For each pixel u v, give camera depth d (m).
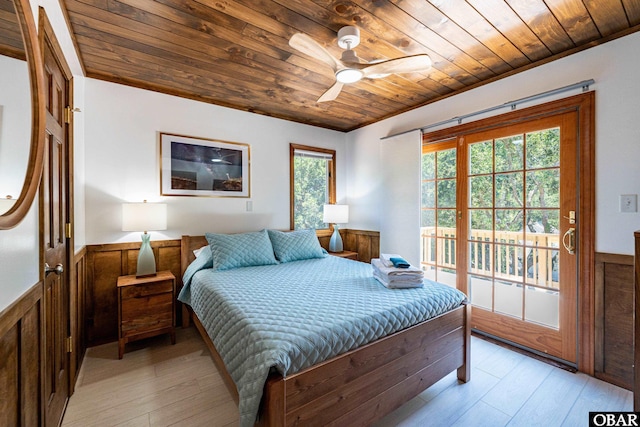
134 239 2.72
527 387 1.93
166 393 1.86
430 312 1.76
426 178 3.27
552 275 2.30
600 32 1.93
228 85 2.77
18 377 1.00
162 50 2.14
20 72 1.02
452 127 2.94
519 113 2.44
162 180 2.87
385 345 1.51
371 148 3.91
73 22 1.78
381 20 1.78
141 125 2.76
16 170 0.99
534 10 1.69
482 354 2.38
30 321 1.12
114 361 2.26
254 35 1.95
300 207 3.90
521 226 2.48
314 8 1.67
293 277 2.29
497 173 2.63
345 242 4.27
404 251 3.35
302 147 3.86
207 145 3.13
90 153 2.52
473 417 1.65
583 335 2.11
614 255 1.97
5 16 0.93
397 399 1.56
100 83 2.56
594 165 2.05
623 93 1.92
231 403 1.77
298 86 2.80
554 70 2.23
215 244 2.67
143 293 2.39
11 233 0.94
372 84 2.73
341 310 1.55
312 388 1.22
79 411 1.69
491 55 2.21
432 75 2.55
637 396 1.35
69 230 1.83
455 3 1.63
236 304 1.65
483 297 2.76
